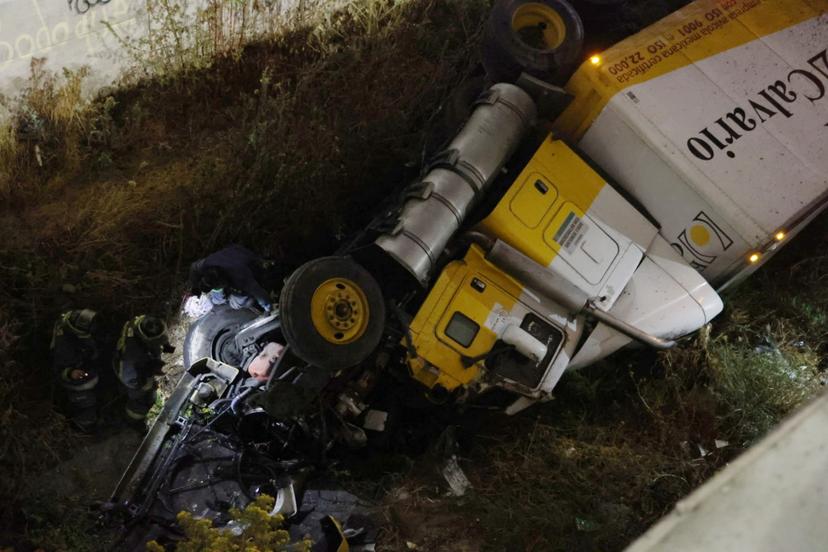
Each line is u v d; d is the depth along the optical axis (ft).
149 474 14.29
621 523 14.25
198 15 19.44
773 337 17.93
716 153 17.04
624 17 20.63
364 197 19.49
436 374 15.46
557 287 16.14
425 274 15.42
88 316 15.38
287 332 14.10
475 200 16.28
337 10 21.29
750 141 17.20
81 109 18.60
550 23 18.45
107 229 17.74
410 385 15.81
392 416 15.71
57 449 15.42
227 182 18.69
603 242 16.93
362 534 13.98
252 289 16.99
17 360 16.01
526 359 15.84
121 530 13.83
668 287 17.04
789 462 3.50
